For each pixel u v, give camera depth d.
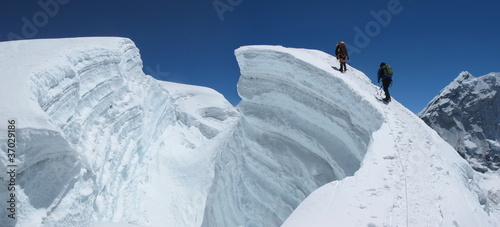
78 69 13.61
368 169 5.78
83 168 10.83
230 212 14.79
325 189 5.58
